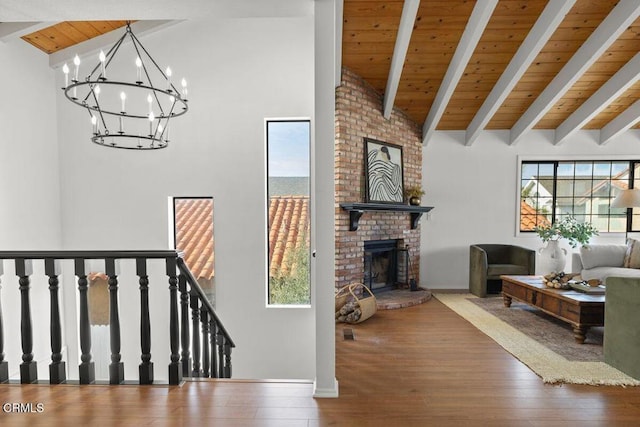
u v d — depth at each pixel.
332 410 2.13
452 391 2.43
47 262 2.28
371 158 5.04
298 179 5.18
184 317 2.44
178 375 2.34
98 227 5.09
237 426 1.92
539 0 3.70
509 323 4.07
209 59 4.99
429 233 6.02
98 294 5.13
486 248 5.81
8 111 4.29
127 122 5.05
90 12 2.38
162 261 5.00
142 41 4.99
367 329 3.87
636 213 5.89
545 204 6.01
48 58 4.91
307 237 5.16
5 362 2.37
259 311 5.02
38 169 4.73
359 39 4.20
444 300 5.21
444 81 4.81
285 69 4.96
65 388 2.27
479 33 3.81
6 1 2.23
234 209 5.01
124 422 1.91
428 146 6.01
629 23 3.72
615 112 5.47
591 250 5.11
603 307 3.37
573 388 2.49
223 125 5.00
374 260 5.49
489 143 5.97
